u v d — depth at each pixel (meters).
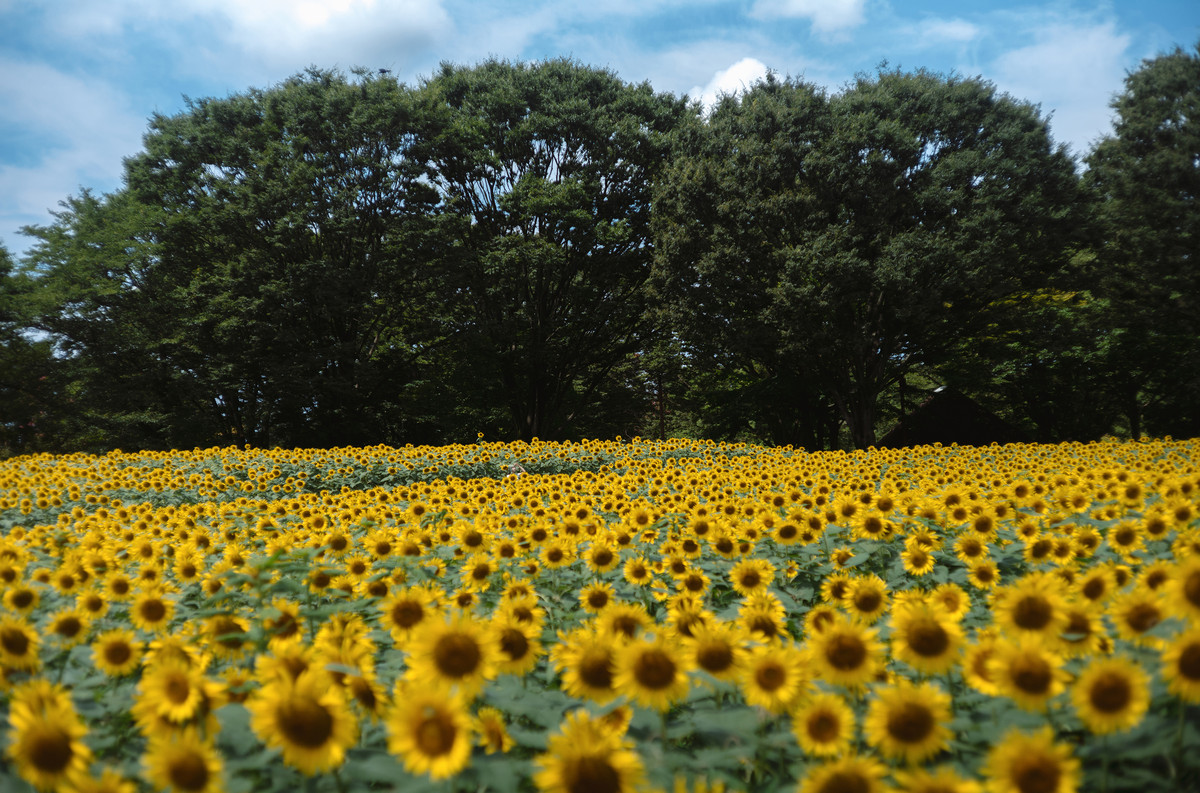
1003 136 29.11
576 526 5.99
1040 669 2.40
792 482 9.28
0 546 5.20
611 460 17.81
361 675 2.56
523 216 35.09
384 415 38.50
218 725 2.35
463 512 7.46
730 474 9.99
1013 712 2.57
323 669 2.35
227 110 35.31
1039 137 29.62
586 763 2.04
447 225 34.53
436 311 36.91
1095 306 34.34
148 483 12.98
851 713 2.45
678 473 10.56
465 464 17.05
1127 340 32.84
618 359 41.94
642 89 39.44
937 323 31.02
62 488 11.69
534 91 37.19
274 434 35.94
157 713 2.36
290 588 3.67
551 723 2.58
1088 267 33.06
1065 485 7.38
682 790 2.07
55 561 5.45
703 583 4.36
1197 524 5.39
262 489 13.89
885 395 40.59
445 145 35.53
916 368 36.22
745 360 34.09
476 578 4.55
